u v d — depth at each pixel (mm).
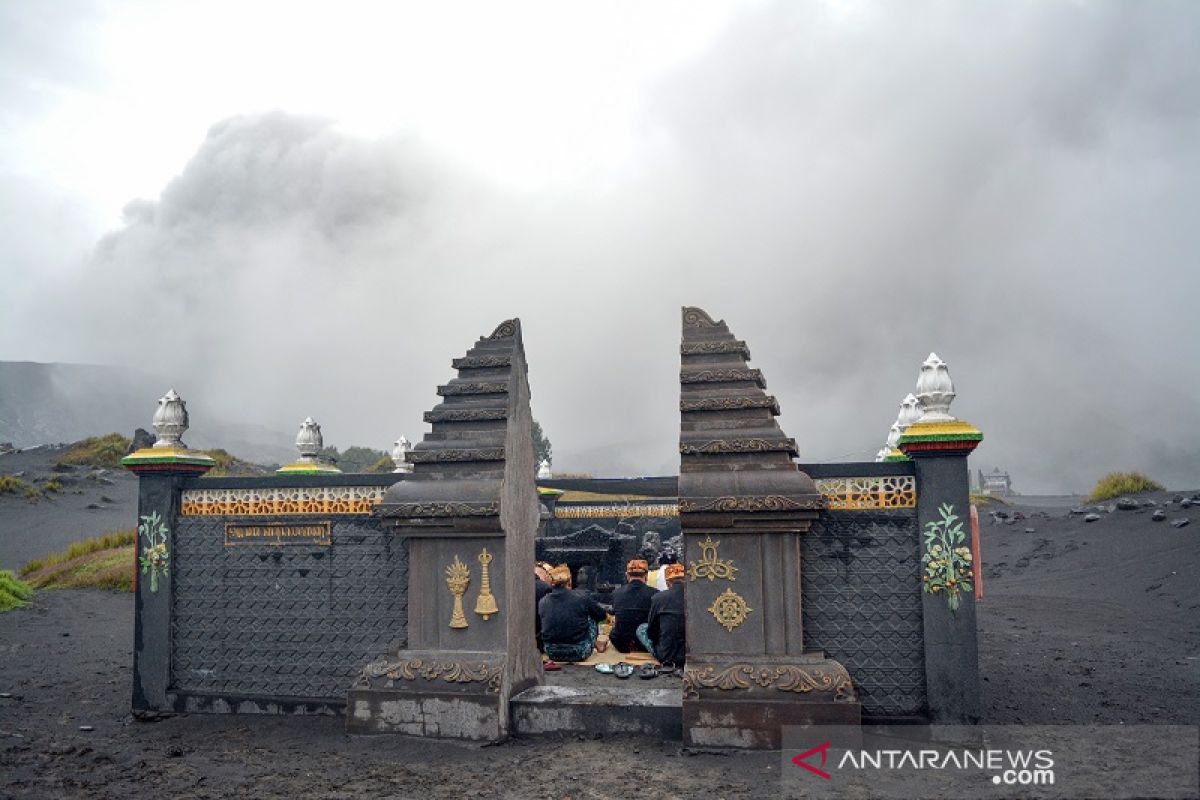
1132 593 13953
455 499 6047
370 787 4938
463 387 6504
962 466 5836
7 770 5355
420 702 5914
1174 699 7109
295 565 6898
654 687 7355
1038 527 20875
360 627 6719
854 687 5844
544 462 18438
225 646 6961
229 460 40531
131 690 8070
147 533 7160
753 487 5777
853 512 5992
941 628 5750
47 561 20656
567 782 4938
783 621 5766
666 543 15477
